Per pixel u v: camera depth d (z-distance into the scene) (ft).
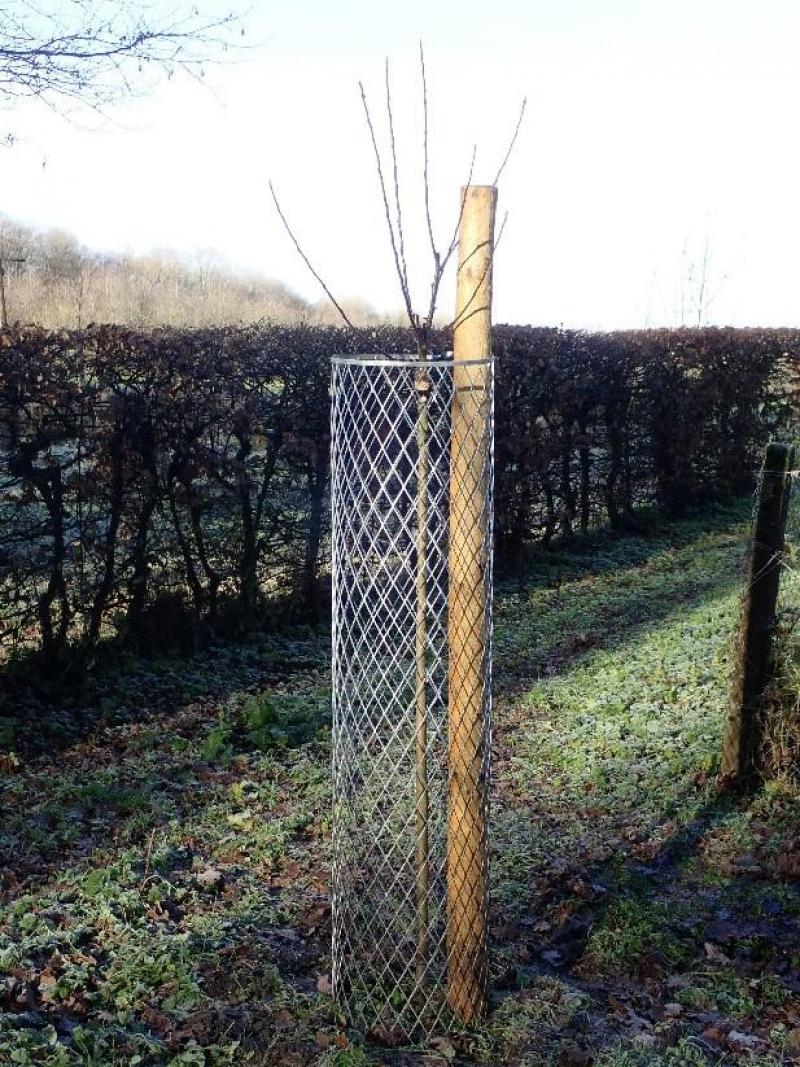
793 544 17.33
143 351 23.91
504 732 21.15
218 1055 10.48
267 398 27.35
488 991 11.63
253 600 27.89
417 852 11.46
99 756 20.08
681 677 22.62
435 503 10.98
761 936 13.60
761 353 47.75
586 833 16.42
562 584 34.58
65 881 14.46
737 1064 11.08
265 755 19.93
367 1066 10.41
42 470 22.35
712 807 16.88
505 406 35.78
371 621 11.36
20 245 75.20
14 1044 10.24
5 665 22.67
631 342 41.42
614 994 12.41
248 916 13.53
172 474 25.23
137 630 25.27
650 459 43.65
